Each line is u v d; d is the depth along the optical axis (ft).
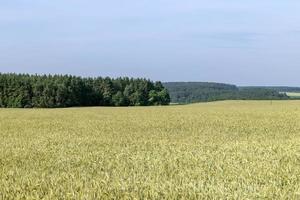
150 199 29.43
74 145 70.54
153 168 43.83
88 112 199.41
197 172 40.52
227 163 46.21
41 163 49.37
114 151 60.44
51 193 30.68
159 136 88.22
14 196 30.55
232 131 101.04
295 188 32.53
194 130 103.50
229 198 29.40
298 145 63.00
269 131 100.68
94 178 37.22
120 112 196.65
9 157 55.06
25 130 105.81
